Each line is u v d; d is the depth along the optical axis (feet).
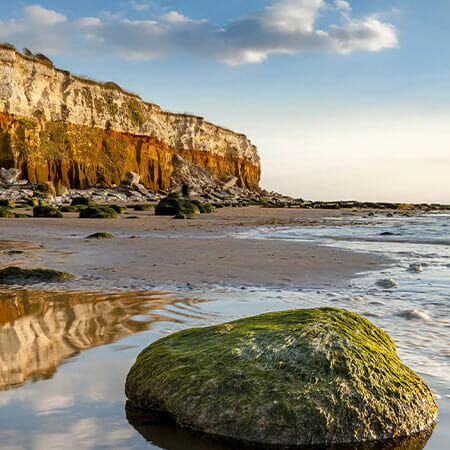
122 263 28.04
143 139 219.20
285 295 18.99
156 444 7.63
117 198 160.56
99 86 204.85
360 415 8.02
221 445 7.75
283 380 8.46
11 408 8.62
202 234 52.19
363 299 18.08
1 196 127.44
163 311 16.14
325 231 57.62
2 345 12.29
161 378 9.00
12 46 163.63
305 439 7.76
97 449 7.36
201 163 277.23
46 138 175.32
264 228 63.31
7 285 21.04
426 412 8.49
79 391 9.42
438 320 14.79
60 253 32.76
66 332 13.52
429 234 52.01
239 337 9.71
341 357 8.87
